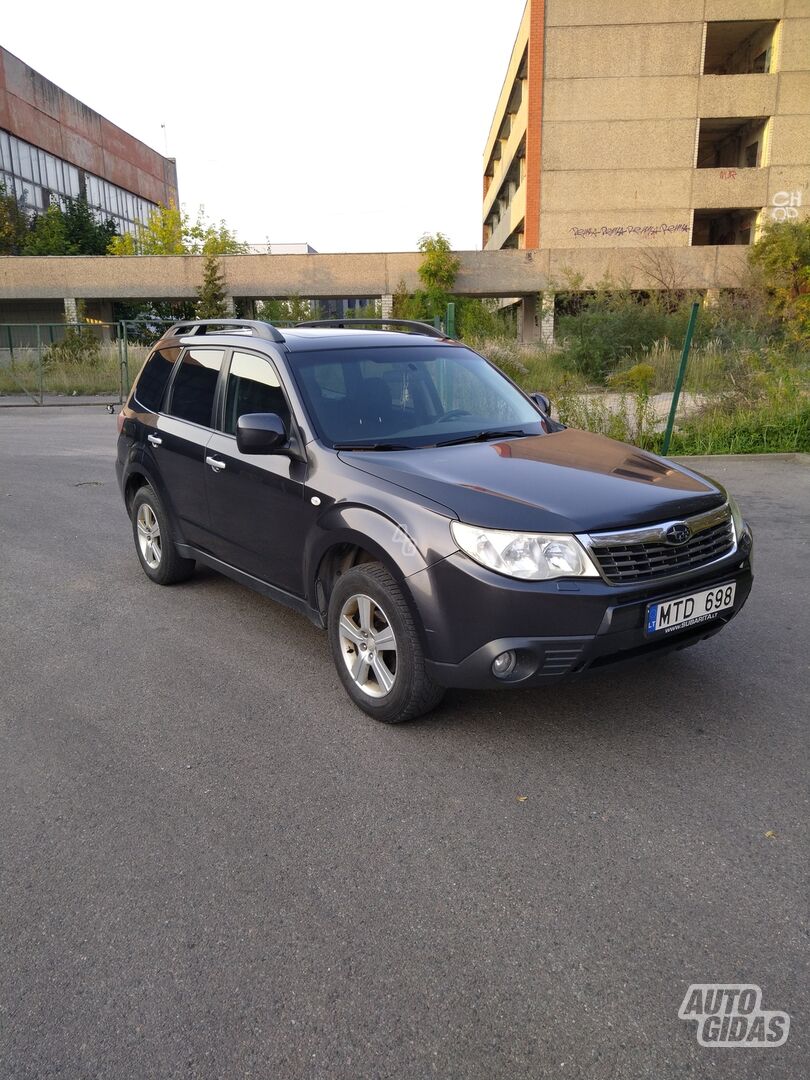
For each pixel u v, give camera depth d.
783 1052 2.03
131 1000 2.24
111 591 5.81
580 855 2.83
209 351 5.20
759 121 42.59
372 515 3.59
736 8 40.50
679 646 3.54
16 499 9.08
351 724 3.81
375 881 2.71
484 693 4.08
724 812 3.06
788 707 3.89
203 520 5.05
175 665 4.52
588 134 42.44
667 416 12.29
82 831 3.03
